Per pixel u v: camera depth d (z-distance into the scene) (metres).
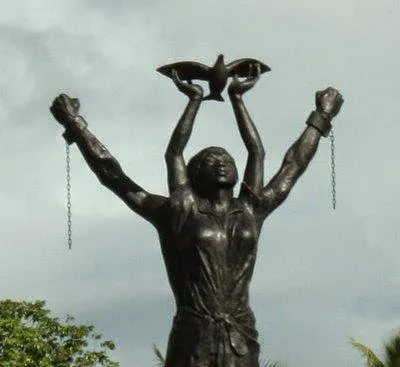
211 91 29.53
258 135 29.36
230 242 28.75
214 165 28.86
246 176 29.20
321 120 30.02
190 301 28.59
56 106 29.86
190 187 28.98
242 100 29.44
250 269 28.84
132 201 29.19
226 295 28.58
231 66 29.53
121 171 29.45
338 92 30.39
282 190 29.33
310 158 29.80
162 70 29.44
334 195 30.44
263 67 29.72
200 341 28.34
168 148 29.19
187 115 29.25
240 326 28.53
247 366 28.45
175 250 28.80
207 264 28.56
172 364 28.52
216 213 28.84
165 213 28.92
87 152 29.55
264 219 29.25
